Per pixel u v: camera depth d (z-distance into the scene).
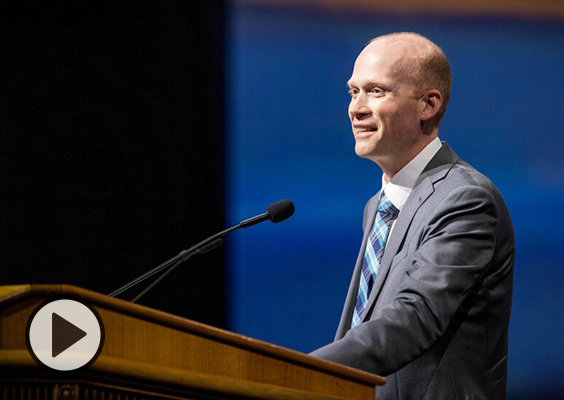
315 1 11.54
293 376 3.44
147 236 10.91
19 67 10.59
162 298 10.98
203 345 3.31
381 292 5.44
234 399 3.24
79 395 2.97
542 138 12.05
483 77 11.98
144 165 10.89
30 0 10.59
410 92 5.79
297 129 11.51
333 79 11.58
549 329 12.12
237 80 11.34
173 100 10.95
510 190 12.09
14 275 10.64
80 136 10.75
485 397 5.38
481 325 5.45
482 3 11.88
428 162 5.88
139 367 3.07
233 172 11.33
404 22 11.78
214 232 11.19
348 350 4.57
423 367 5.34
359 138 5.92
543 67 12.01
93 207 10.80
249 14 11.36
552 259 12.12
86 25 10.73
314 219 11.52
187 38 11.00
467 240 5.18
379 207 6.07
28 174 10.64
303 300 11.46
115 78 10.80
